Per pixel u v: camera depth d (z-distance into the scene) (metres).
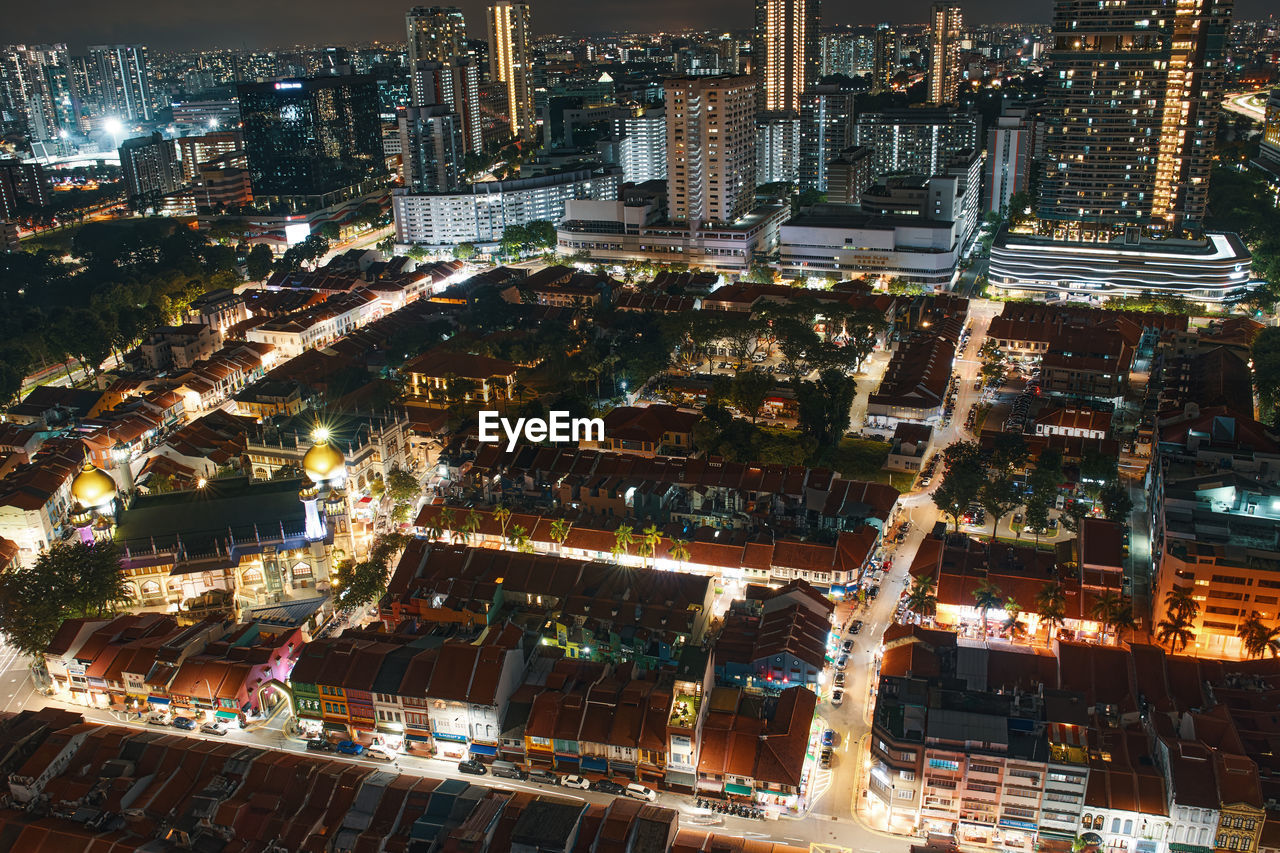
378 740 197.25
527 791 183.00
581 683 196.25
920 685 182.38
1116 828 165.62
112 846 164.50
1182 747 166.50
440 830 164.25
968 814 171.50
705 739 182.00
